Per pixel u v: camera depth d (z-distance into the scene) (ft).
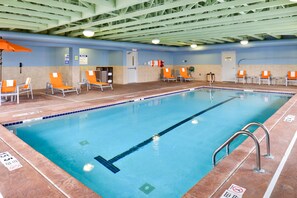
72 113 18.81
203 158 11.19
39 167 8.08
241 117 19.02
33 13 17.26
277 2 14.32
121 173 9.73
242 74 41.04
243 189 6.40
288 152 8.89
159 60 49.26
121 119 18.53
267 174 7.20
